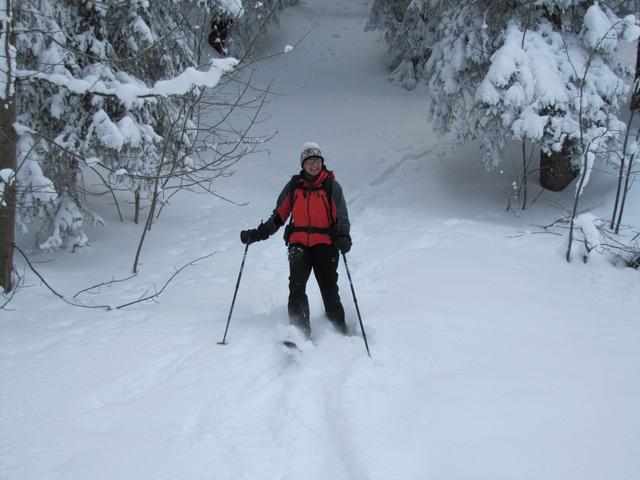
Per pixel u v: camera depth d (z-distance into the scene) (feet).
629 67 25.72
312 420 9.53
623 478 7.07
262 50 60.80
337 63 59.31
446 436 8.29
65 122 20.86
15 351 12.16
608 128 22.34
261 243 22.77
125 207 27.61
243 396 10.34
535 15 26.53
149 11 23.08
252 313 15.06
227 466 8.18
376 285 16.56
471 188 30.68
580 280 17.30
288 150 40.47
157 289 17.21
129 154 21.75
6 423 9.16
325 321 14.25
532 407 8.94
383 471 7.64
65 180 20.22
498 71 24.26
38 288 16.97
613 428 8.21
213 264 19.94
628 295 15.72
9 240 16.11
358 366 11.07
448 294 15.39
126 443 8.63
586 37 24.90
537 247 20.77
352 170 36.19
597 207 25.02
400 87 52.80
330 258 13.43
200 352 12.12
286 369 11.54
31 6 18.63
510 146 34.12
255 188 34.06
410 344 11.91
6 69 14.84
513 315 13.71
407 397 9.65
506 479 7.23
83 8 21.85
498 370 10.43
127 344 12.51
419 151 37.93
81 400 10.02
